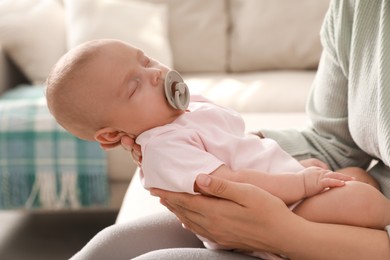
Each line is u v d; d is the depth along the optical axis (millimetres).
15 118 2254
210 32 2996
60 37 2836
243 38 2961
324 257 832
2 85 2699
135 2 2961
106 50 995
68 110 1011
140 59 1016
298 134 1121
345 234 836
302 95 2492
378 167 1051
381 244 832
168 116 989
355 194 881
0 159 2258
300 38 2877
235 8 3053
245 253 942
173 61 3010
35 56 2750
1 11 2783
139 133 992
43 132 2236
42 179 2264
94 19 2766
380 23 887
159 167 917
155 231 1049
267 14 2920
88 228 2596
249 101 2482
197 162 897
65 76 1000
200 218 886
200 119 992
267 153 969
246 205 838
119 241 1032
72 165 2244
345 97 1059
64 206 2295
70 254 2355
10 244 2459
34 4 2857
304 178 909
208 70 3012
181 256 888
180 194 888
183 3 3027
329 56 1063
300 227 833
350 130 992
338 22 985
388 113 854
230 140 960
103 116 989
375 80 900
